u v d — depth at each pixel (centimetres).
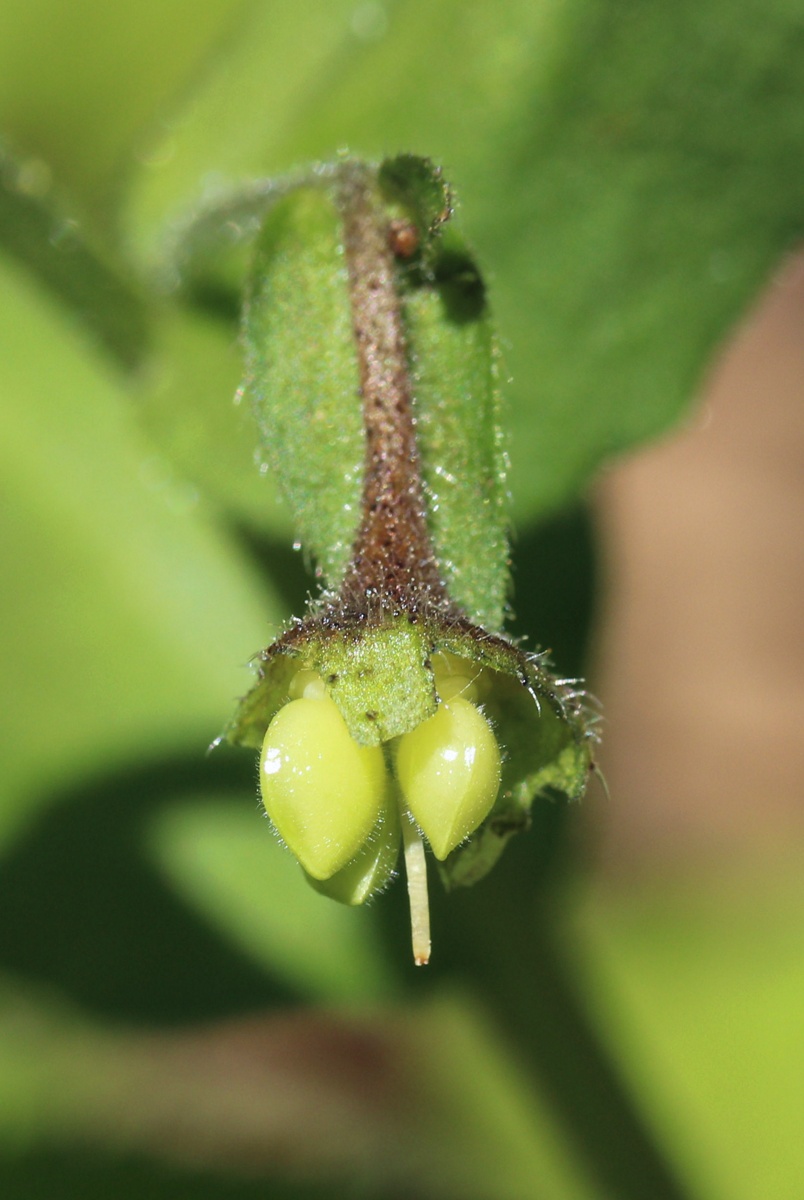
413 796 10
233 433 13
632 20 13
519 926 13
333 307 11
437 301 11
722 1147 21
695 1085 21
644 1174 13
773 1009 22
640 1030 22
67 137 19
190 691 14
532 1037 13
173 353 13
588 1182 13
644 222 13
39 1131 14
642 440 13
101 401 14
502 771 11
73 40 19
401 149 13
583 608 13
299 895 13
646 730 27
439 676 10
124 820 13
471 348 11
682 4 13
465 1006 13
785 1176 20
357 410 11
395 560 11
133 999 13
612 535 25
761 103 13
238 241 13
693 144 13
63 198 13
